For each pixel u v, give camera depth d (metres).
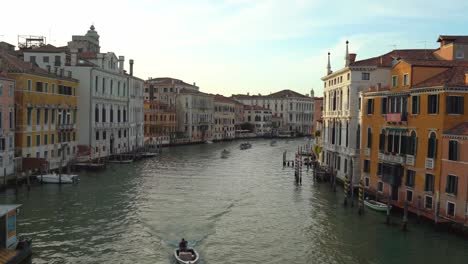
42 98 47.44
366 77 41.19
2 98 39.41
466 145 25.98
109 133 65.25
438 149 28.17
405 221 28.28
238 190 42.69
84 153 56.88
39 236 26.80
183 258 22.78
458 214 26.56
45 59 57.22
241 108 147.75
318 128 64.38
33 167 42.78
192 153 82.25
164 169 57.38
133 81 76.00
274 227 29.70
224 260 23.70
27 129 44.34
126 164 61.50
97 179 47.03
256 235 27.97
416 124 30.39
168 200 37.38
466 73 28.09
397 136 32.72
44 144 48.19
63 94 52.78
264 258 24.06
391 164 32.62
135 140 78.44
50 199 36.28
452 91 27.73
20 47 64.25
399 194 32.19
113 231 28.12
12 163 41.34
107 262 23.05
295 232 28.58
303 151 87.00
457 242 25.92
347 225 29.86
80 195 38.19
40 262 22.73
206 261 23.50
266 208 35.03
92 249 24.84
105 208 33.88
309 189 43.31
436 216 28.02
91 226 29.09
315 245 26.08
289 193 41.19
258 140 132.50
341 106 44.72
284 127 160.25
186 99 109.38
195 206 35.34
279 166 63.09
